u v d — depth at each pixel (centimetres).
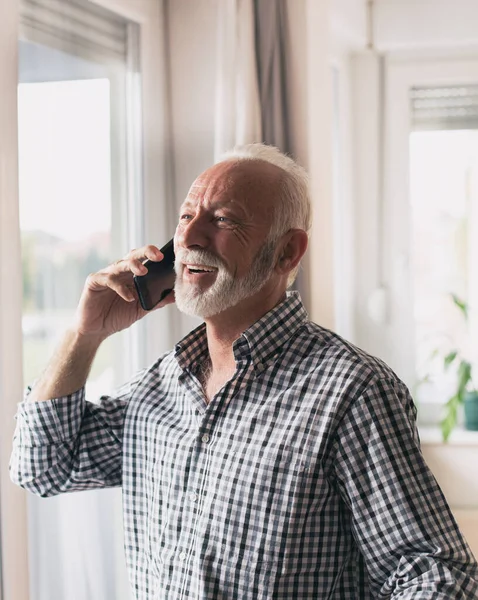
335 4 269
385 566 112
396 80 296
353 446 113
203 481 121
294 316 125
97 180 191
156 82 210
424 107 297
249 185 123
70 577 178
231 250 121
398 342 296
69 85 181
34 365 170
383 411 113
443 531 109
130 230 203
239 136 218
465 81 294
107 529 190
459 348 295
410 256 297
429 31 289
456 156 296
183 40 215
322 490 114
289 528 113
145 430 133
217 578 116
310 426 115
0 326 160
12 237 162
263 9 225
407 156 298
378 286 299
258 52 225
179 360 131
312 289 237
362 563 120
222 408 122
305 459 114
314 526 114
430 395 298
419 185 298
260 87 225
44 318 172
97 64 191
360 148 299
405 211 298
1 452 162
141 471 134
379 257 298
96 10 190
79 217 184
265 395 121
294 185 128
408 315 296
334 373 117
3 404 162
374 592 116
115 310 140
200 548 118
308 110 228
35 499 170
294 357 122
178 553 121
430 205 297
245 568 114
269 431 117
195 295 122
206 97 215
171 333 216
